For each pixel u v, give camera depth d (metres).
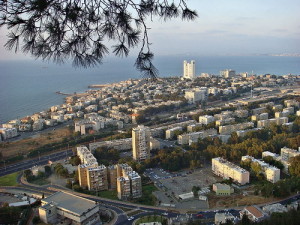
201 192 155.62
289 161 176.88
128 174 157.00
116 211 139.12
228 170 173.00
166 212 136.50
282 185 145.12
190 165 191.25
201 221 126.69
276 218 99.00
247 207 127.69
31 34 21.30
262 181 167.38
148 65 25.22
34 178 182.88
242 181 164.50
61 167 190.25
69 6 22.50
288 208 127.12
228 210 136.00
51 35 22.36
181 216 130.50
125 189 151.38
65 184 174.25
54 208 127.81
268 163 184.50
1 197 158.00
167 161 191.88
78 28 23.59
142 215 134.75
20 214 131.38
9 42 20.58
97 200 150.75
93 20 23.84
